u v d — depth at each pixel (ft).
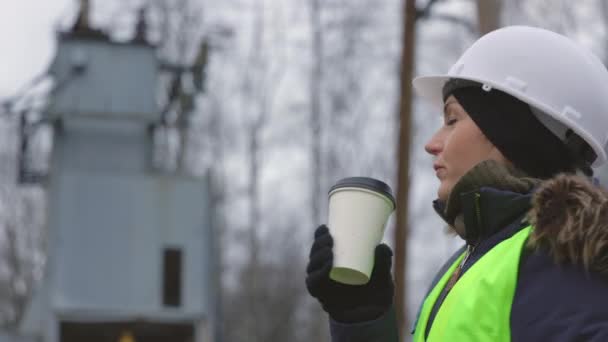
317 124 127.54
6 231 147.54
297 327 137.80
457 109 12.14
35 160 78.23
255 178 135.13
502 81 12.01
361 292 12.05
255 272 132.16
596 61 12.51
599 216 10.52
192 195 69.10
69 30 73.10
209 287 68.33
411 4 54.75
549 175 11.89
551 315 10.40
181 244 68.23
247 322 135.95
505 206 11.31
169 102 77.71
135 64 73.10
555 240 10.59
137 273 67.46
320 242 11.76
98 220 67.82
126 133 72.49
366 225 11.89
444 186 12.07
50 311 65.92
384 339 11.96
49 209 67.82
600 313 10.29
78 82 72.18
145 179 68.80
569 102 11.96
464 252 12.39
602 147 12.14
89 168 71.36
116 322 66.74
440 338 11.03
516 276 10.69
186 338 67.77
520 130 11.82
